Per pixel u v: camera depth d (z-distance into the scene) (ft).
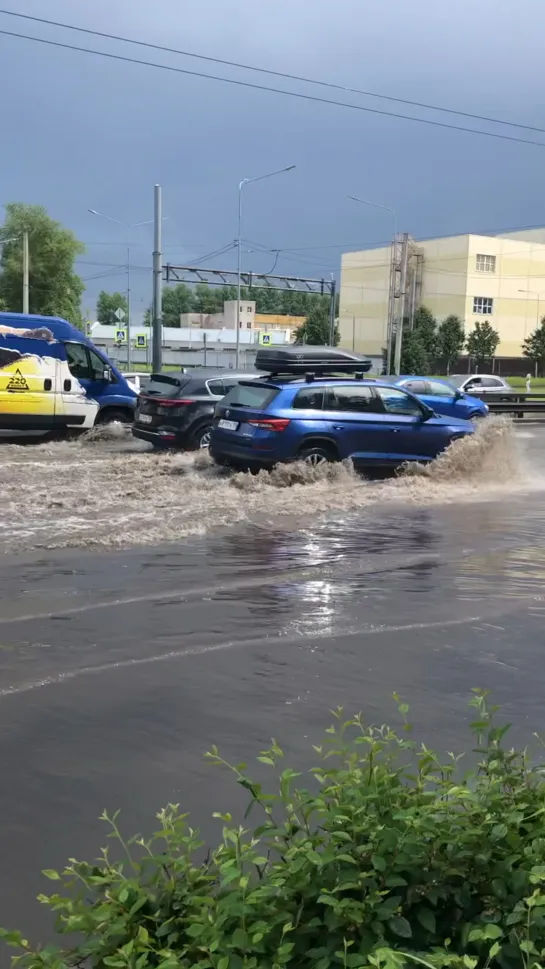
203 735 13.62
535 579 24.31
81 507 34.19
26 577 23.79
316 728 13.88
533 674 16.51
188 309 504.02
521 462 54.60
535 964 5.62
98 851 10.27
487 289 279.90
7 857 10.15
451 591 22.86
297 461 40.81
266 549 27.99
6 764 12.59
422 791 7.69
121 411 61.00
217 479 41.24
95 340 340.18
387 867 6.58
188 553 27.22
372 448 42.73
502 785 7.84
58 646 17.92
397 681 16.06
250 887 6.61
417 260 286.46
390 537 30.30
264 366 46.88
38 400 57.11
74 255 242.78
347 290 322.14
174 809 8.20
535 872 6.27
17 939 6.32
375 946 5.98
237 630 19.17
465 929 6.20
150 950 5.97
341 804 7.25
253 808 11.22
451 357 268.00
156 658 17.25
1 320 56.08
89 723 14.06
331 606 21.30
